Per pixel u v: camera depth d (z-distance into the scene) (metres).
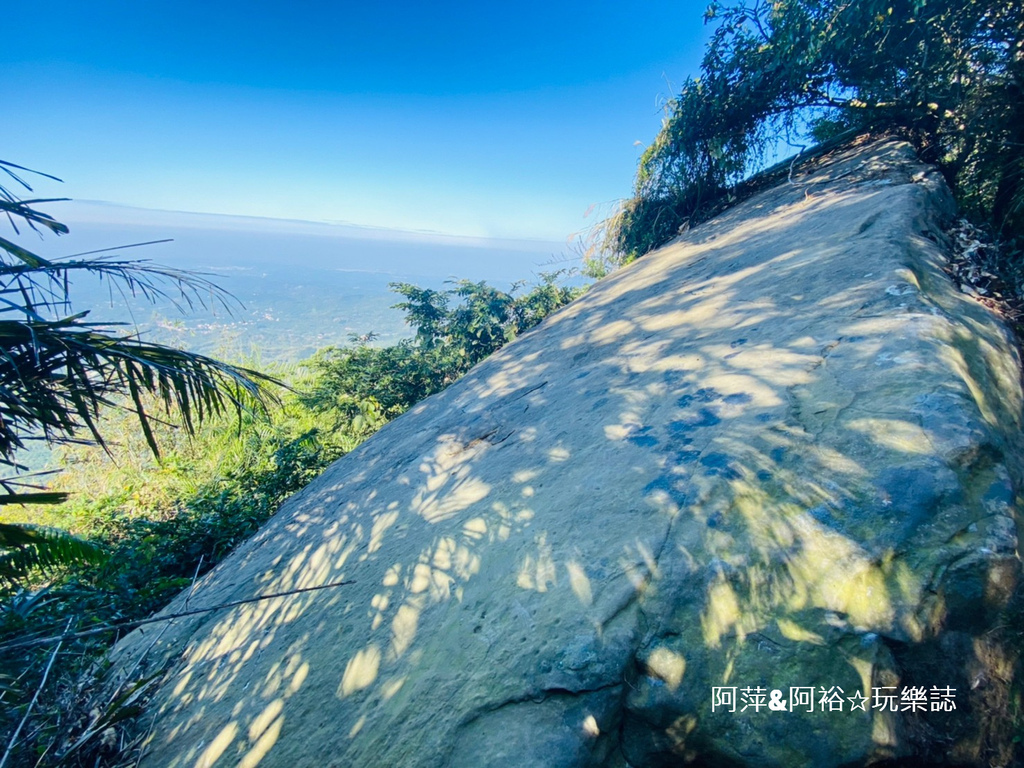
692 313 3.04
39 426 1.89
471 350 9.86
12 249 1.72
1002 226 3.44
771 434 1.59
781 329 2.20
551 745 1.15
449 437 3.17
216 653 2.43
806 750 1.11
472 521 2.03
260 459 7.54
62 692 2.44
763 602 1.24
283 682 1.88
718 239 4.64
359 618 1.92
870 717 1.12
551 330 4.80
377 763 1.34
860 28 4.31
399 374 9.20
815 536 1.29
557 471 2.04
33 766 1.96
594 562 1.46
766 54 5.22
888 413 1.46
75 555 2.46
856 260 2.44
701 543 1.36
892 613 1.17
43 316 1.82
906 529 1.23
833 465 1.41
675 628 1.25
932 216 2.98
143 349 2.03
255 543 3.59
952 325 1.76
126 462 7.76
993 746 1.18
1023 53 3.69
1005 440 1.53
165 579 4.11
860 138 5.32
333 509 3.25
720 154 6.02
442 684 1.42
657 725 1.19
